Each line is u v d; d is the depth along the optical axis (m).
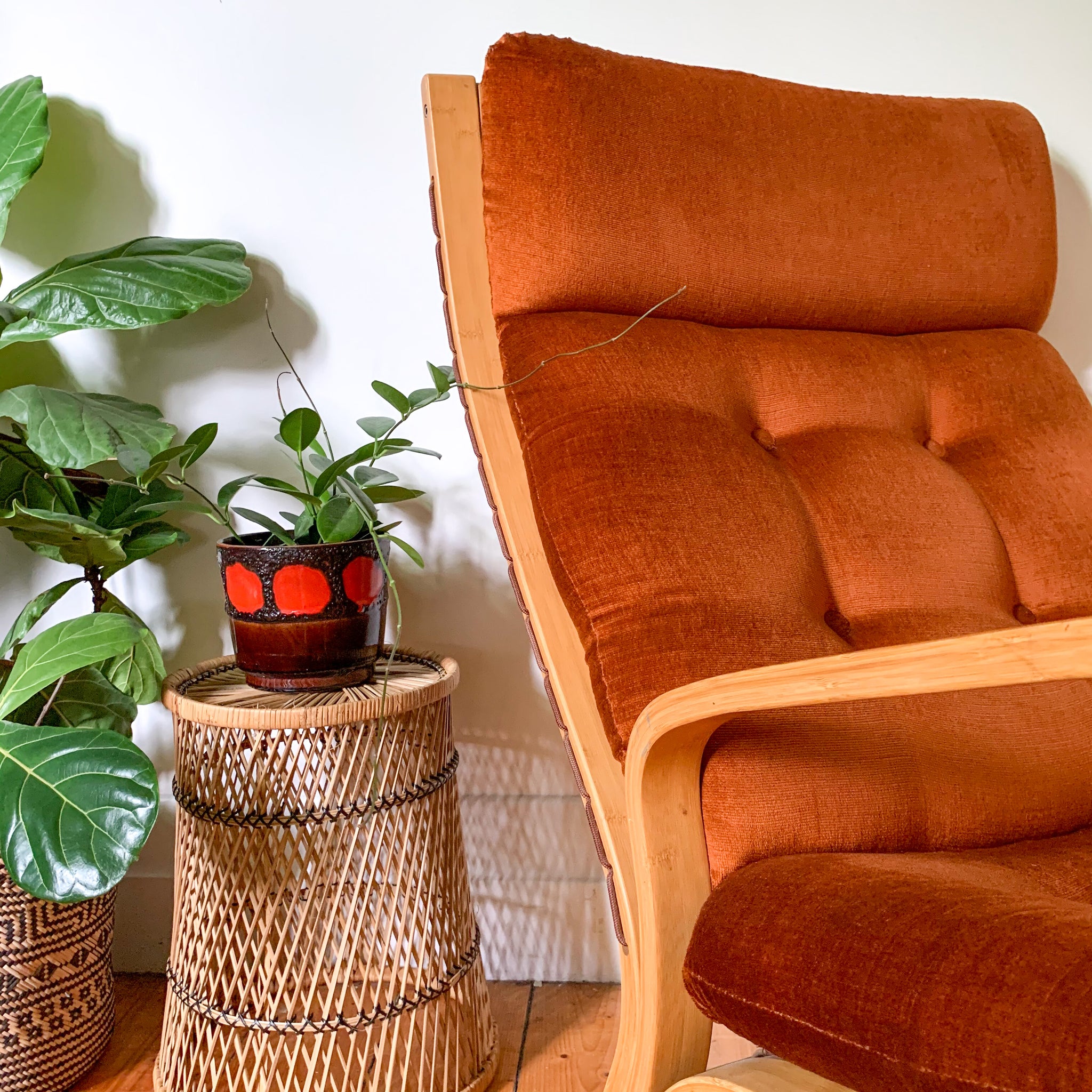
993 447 0.98
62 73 1.21
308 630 1.01
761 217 0.90
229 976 1.05
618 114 0.86
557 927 1.33
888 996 0.49
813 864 0.60
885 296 0.97
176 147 1.22
